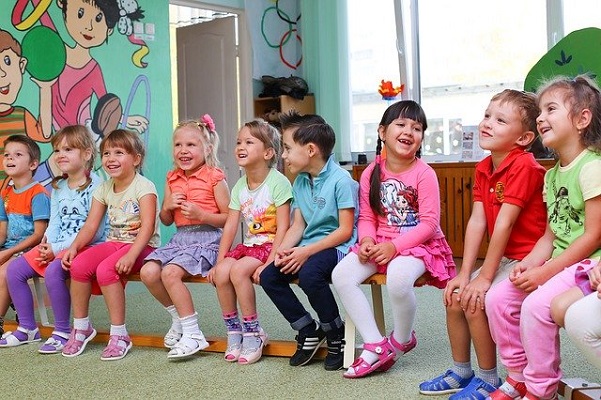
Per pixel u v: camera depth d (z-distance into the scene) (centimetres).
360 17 537
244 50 539
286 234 232
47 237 277
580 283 156
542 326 159
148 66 429
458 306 185
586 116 166
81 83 399
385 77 530
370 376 209
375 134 537
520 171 182
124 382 211
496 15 487
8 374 224
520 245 188
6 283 271
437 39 512
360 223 223
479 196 195
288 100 524
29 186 293
